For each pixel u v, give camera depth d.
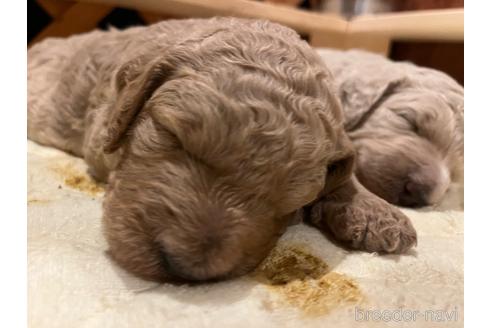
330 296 0.17
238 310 0.16
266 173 0.16
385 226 0.20
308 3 0.57
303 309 0.16
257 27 0.20
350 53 0.34
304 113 0.17
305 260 0.19
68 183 0.23
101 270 0.17
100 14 0.42
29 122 0.28
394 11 0.54
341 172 0.20
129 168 0.17
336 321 0.16
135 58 0.20
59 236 0.18
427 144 0.28
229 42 0.18
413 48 0.49
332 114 0.18
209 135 0.16
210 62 0.17
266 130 0.16
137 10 0.42
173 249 0.15
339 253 0.20
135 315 0.15
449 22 0.38
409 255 0.20
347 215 0.20
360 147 0.28
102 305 0.15
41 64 0.31
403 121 0.28
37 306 0.15
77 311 0.15
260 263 0.18
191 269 0.15
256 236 0.16
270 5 0.40
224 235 0.15
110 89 0.23
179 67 0.17
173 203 0.16
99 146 0.22
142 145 0.17
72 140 0.27
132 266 0.16
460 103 0.29
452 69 0.46
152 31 0.23
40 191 0.22
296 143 0.16
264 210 0.16
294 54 0.18
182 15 0.42
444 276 0.19
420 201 0.26
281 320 0.16
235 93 0.16
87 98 0.26
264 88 0.17
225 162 0.16
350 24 0.48
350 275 0.18
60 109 0.27
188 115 0.16
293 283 0.17
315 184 0.17
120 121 0.18
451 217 0.25
